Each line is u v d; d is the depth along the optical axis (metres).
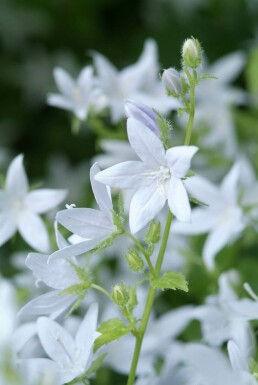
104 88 0.63
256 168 0.67
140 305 0.55
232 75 0.71
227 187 0.58
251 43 0.81
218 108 0.69
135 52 0.81
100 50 0.84
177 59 0.80
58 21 0.84
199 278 0.60
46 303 0.45
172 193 0.43
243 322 0.50
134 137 0.43
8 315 0.44
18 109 0.83
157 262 0.44
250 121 0.69
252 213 0.59
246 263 0.60
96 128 0.63
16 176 0.56
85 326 0.46
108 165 0.62
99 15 0.83
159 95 0.64
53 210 0.58
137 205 0.44
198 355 0.47
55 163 0.78
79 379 0.45
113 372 0.57
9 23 0.85
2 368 0.40
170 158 0.43
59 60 0.85
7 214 0.56
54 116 0.82
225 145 0.67
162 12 0.83
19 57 0.85
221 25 0.82
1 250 0.68
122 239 0.62
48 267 0.45
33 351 0.53
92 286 0.45
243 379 0.44
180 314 0.55
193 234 0.62
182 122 0.66
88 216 0.44
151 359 0.53
